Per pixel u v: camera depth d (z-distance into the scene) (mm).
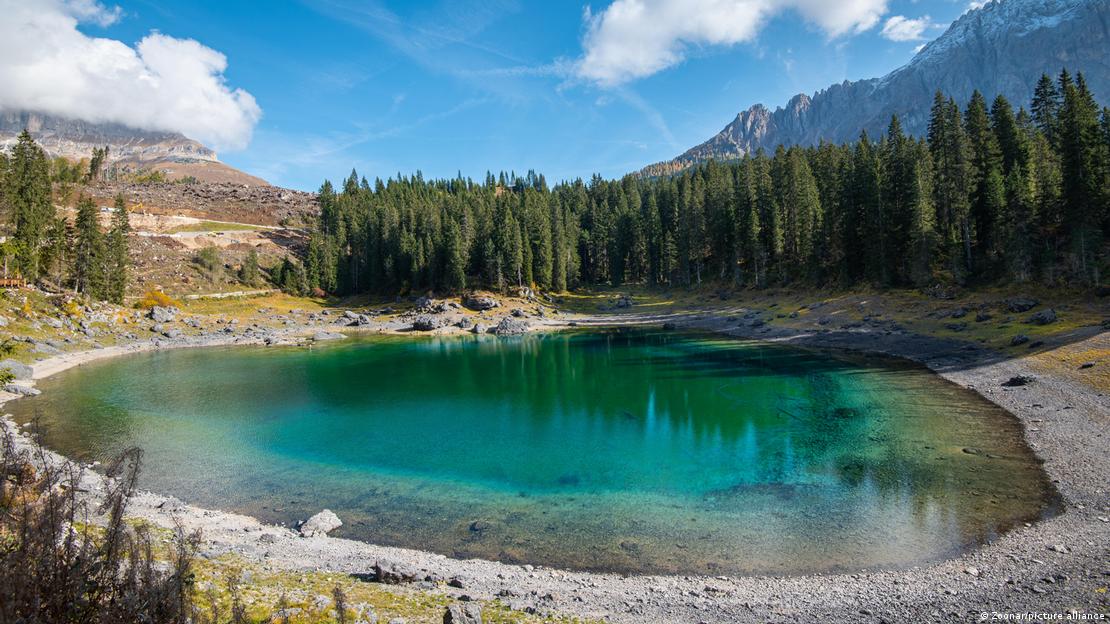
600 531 22531
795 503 24641
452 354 78312
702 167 172625
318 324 114875
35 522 8125
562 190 197125
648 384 52750
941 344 58844
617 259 151375
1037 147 86625
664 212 154125
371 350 83000
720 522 23047
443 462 31547
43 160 104250
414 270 138250
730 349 73125
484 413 43219
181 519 22672
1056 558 18203
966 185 80000
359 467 30906
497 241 139125
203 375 60781
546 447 34125
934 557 19266
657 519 23547
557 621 14633
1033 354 47812
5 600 7172
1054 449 28734
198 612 9969
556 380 56531
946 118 94250
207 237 148125
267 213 198750
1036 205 70062
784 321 87188
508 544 21469
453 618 12664
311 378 59344
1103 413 32875
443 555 20500
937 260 84125
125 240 107875
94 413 43094
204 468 30719
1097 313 54500
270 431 38375
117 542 8742
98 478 27453
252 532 21688
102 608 7961
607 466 30469
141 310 101938
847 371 53531
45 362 65375
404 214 155000
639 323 110500
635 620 15117
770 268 115625
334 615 12578
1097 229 63188
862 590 17219
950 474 26734
